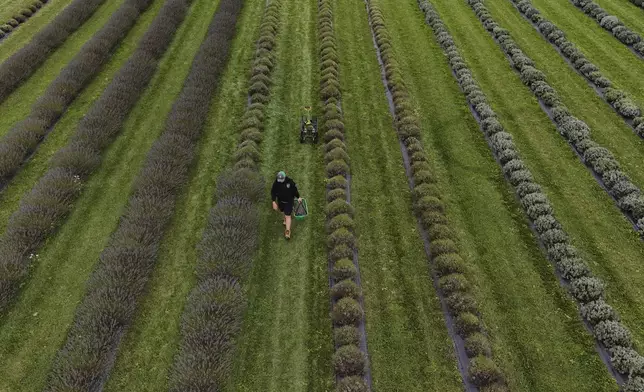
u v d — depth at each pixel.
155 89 20.05
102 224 13.60
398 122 17.80
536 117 18.22
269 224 13.73
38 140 16.77
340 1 28.84
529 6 26.50
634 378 9.46
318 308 11.41
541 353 10.30
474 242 13.05
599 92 19.50
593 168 15.45
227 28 24.31
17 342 10.48
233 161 15.99
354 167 15.91
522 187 14.50
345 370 9.83
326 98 19.45
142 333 10.72
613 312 10.74
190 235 13.29
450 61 21.94
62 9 27.97
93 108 17.72
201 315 10.57
